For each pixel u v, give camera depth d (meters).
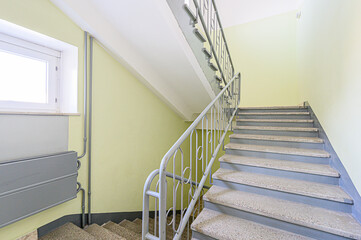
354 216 1.21
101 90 1.98
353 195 1.25
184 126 3.62
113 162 2.16
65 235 1.55
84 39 1.76
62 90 1.79
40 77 1.64
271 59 3.86
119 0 1.52
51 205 1.47
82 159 1.81
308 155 1.75
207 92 2.60
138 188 2.56
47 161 1.44
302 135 2.16
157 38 1.85
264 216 1.30
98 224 2.00
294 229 1.20
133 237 1.89
